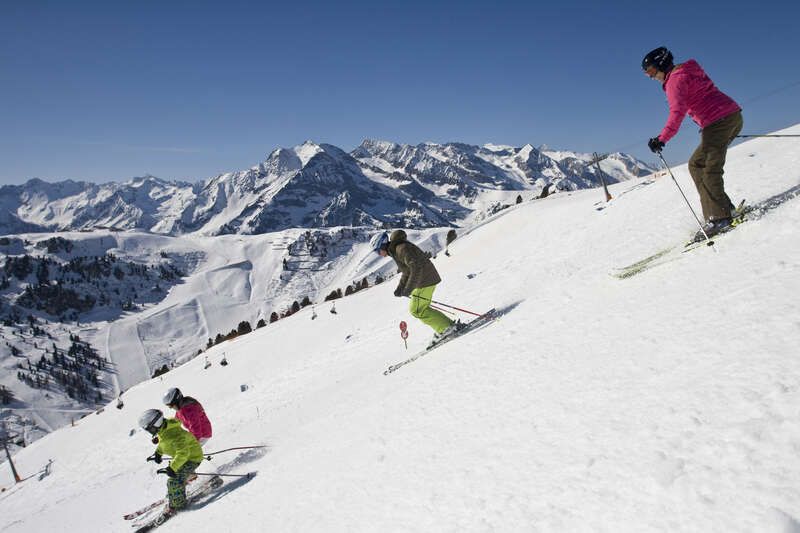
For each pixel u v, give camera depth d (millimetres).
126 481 13914
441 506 3123
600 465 2711
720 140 5789
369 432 5176
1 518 18969
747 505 1975
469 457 3578
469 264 22484
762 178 8625
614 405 3285
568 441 3133
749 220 5676
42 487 22375
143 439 22250
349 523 3516
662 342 3861
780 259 4324
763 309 3557
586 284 7027
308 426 7613
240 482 6699
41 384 196500
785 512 1834
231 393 22719
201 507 6484
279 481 5527
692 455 2412
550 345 5109
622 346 4176
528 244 18688
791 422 2275
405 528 3086
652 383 3320
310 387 13578
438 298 15758
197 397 26141
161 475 12219
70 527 10648
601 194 22953
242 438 10273
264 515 4652
